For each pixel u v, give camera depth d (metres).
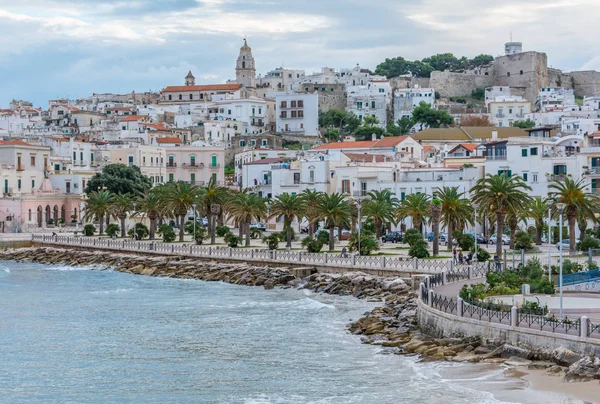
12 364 80.31
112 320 104.19
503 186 131.50
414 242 149.75
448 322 79.12
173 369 77.50
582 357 65.19
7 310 113.00
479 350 73.19
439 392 64.56
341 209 157.62
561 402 59.19
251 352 83.56
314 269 139.12
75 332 96.19
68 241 198.75
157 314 108.56
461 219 149.50
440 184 197.12
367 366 75.00
